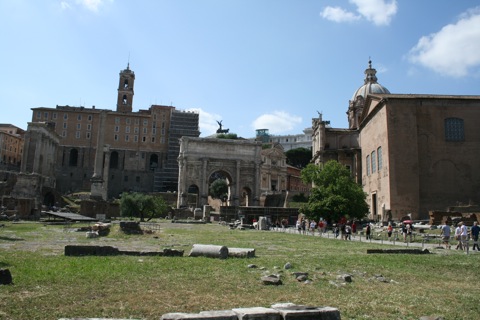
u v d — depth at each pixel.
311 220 45.94
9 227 35.06
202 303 8.67
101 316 7.60
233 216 70.25
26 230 31.67
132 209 57.50
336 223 43.91
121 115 142.38
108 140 139.75
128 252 16.28
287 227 58.62
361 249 22.48
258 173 92.00
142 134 143.00
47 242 21.95
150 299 8.91
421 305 9.15
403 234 34.44
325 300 9.27
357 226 47.88
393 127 49.81
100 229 28.06
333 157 74.81
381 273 13.56
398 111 50.19
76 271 11.86
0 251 16.86
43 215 61.28
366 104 60.69
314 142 82.06
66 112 139.25
